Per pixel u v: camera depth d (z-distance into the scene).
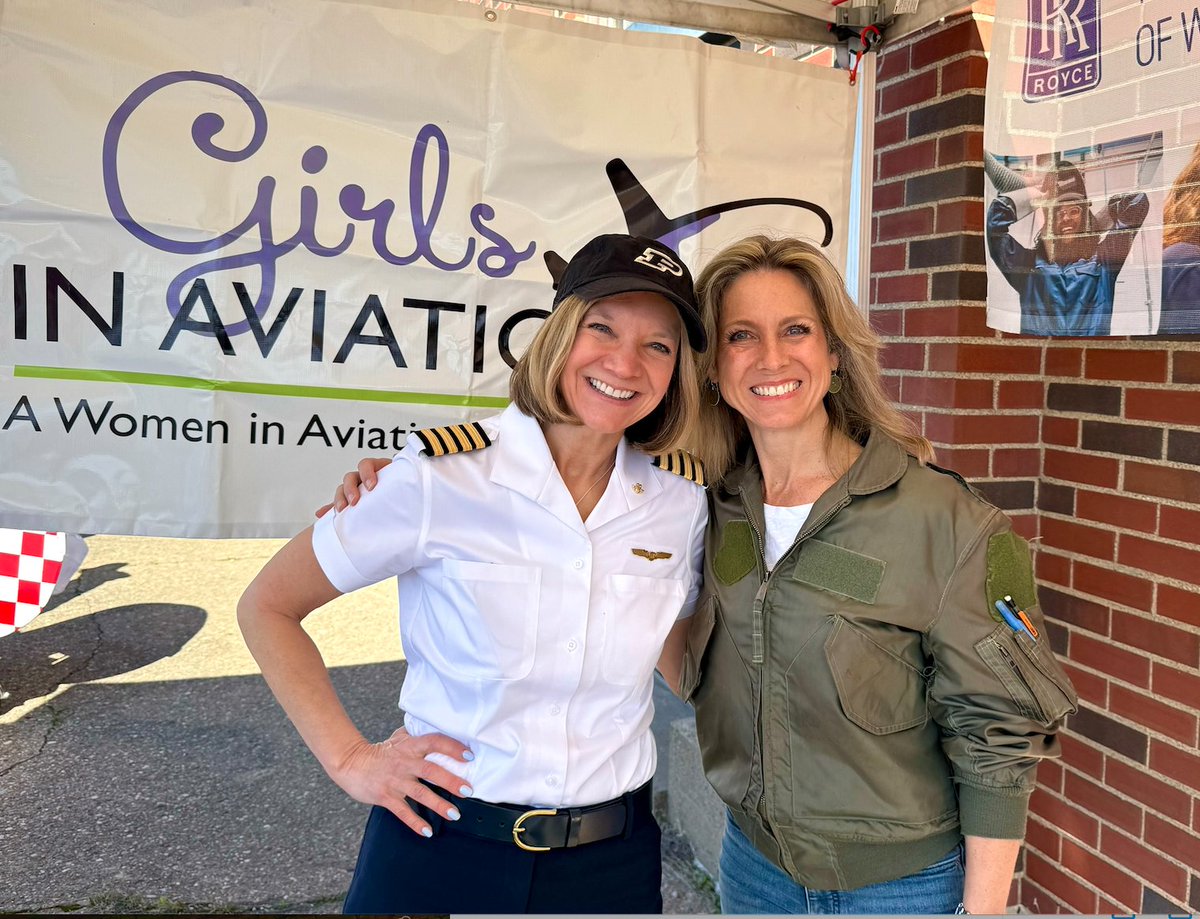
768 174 2.72
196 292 2.31
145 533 2.33
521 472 1.58
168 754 4.57
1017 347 2.71
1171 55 1.93
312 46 2.34
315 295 2.39
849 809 1.60
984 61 2.60
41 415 2.26
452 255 2.48
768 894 1.73
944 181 2.66
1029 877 2.83
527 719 1.58
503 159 2.49
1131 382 2.49
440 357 2.50
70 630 6.12
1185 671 2.37
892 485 1.62
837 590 1.59
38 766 4.41
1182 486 2.37
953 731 1.59
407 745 1.57
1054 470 2.73
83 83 2.21
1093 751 2.62
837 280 1.69
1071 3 2.10
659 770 4.25
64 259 2.23
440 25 2.42
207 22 2.27
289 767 4.49
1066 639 2.70
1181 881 2.38
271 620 1.64
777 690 1.65
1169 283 1.98
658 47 2.59
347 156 2.38
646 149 2.60
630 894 1.61
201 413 2.34
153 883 3.53
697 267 2.67
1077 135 2.12
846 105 2.78
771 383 1.67
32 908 3.33
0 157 2.18
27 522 2.27
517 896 1.53
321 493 2.45
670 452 1.75
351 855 3.77
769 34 2.66
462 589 1.56
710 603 1.76
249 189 2.33
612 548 1.62
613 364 1.52
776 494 1.75
